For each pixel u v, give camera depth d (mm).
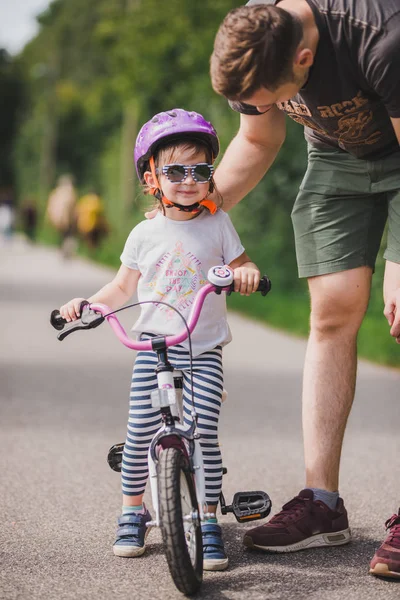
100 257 47812
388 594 5879
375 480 8703
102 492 8219
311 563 6457
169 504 5574
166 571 6285
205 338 6434
